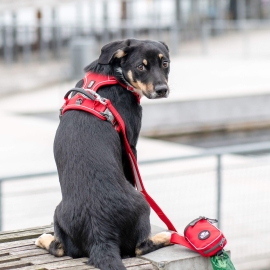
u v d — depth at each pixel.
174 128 16.80
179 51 29.30
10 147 13.05
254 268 8.06
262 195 9.23
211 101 17.25
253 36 31.80
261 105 18.03
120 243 4.40
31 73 22.84
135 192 4.50
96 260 4.27
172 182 9.59
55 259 4.60
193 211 8.66
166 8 32.50
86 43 20.11
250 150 7.77
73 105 4.66
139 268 4.36
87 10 30.50
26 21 25.91
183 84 19.98
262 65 24.81
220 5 32.72
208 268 4.63
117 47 4.77
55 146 4.61
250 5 33.94
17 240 5.24
